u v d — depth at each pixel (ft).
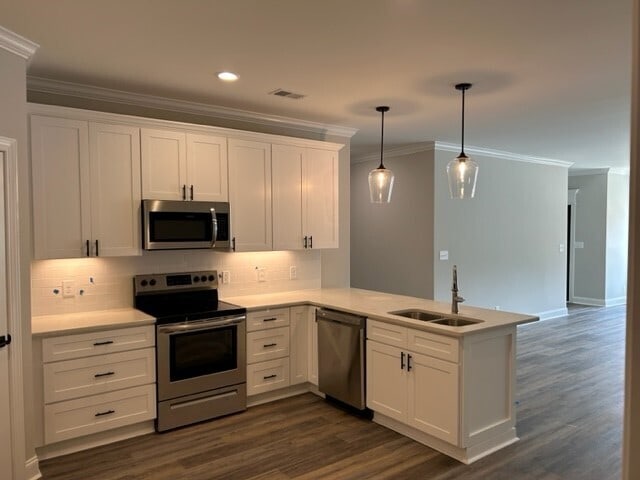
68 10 7.88
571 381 15.44
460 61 10.39
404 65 10.61
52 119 10.58
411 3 7.68
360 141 20.03
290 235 14.60
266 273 15.19
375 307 12.59
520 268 24.45
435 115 15.29
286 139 14.40
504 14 8.11
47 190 10.53
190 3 7.66
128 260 12.64
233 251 13.47
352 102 13.70
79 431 10.32
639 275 2.19
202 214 12.64
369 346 11.91
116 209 11.49
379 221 22.98
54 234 10.64
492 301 23.07
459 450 10.14
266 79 11.57
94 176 11.16
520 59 10.27
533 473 9.62
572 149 22.09
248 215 13.66
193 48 9.58
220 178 13.10
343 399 12.61
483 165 22.41
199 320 11.82
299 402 13.39
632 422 2.23
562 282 26.96
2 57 8.72
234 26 8.55
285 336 13.47
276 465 9.93
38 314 11.35
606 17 8.24
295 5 7.75
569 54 9.98
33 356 9.73
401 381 11.07
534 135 18.70
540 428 11.76
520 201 24.30
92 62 10.34
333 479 9.38
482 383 10.27
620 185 30.19
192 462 10.04
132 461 10.07
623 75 11.34
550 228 26.08
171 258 13.32
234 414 12.53
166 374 11.40
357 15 8.13
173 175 12.32
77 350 10.25
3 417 8.67
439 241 20.62
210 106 13.91
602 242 29.60
